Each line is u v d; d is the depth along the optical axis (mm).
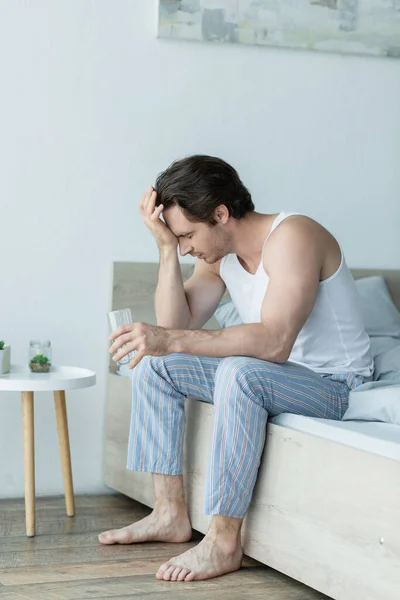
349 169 3787
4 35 3322
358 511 2084
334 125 3754
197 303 2893
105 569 2461
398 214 3863
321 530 2207
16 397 3367
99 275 3475
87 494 3471
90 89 3434
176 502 2730
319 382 2512
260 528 2441
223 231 2596
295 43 3646
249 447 2387
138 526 2717
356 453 2098
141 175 3512
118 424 3328
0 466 3361
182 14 3500
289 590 2338
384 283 3633
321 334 2637
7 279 3365
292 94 3686
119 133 3477
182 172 2553
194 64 3553
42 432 3420
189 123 3561
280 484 2365
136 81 3486
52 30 3377
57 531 2863
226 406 2387
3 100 3334
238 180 2615
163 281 2812
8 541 2727
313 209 3744
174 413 2693
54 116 3396
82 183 3441
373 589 2031
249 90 3627
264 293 2604
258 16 3590
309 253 2469
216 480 2391
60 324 3434
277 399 2420
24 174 3371
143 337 2395
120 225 3496
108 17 3438
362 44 3736
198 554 2416
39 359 3002
